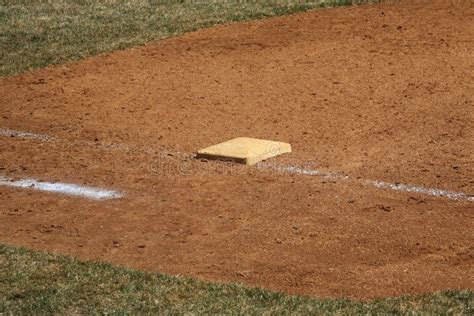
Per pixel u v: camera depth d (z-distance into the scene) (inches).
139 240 717.9
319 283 647.1
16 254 685.3
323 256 687.1
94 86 1133.7
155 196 804.0
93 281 639.8
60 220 759.7
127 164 884.6
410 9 1392.7
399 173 845.8
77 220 759.1
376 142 929.5
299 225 737.0
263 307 602.2
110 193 813.9
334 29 1320.1
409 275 655.8
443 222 740.0
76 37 1331.2
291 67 1178.0
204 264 676.7
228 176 844.6
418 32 1286.9
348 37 1282.0
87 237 726.5
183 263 679.1
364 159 884.0
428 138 935.7
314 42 1268.5
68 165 887.1
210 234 726.5
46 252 690.8
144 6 1465.3
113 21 1396.4
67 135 973.8
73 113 1043.9
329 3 1439.5
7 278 644.1
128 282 638.5
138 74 1172.5
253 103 1059.9
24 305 606.2
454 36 1262.3
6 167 887.1
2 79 1173.7
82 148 933.8
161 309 599.8
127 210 775.7
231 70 1175.6
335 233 722.8
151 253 695.7
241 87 1114.7
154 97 1089.4
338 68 1166.3
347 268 668.1
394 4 1422.2
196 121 1007.6
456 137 936.3
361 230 727.1
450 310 596.7
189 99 1079.0
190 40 1302.9
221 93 1096.2
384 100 1053.2
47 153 922.7
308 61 1197.1
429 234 718.5
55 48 1288.1
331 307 602.2
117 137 963.3
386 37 1273.4
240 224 742.5
